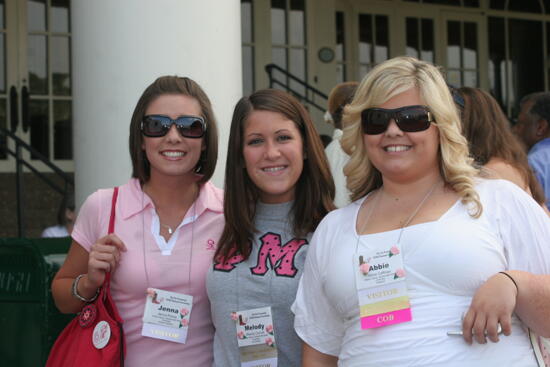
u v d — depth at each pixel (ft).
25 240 10.83
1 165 25.77
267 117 8.27
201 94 9.00
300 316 7.47
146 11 12.30
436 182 7.04
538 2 33.78
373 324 6.62
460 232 6.54
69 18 27.35
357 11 30.78
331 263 7.09
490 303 6.19
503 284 6.23
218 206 9.05
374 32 31.14
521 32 33.68
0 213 24.23
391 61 7.11
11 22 26.50
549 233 6.60
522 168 10.12
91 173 12.64
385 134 6.90
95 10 12.44
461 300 6.47
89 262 8.31
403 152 6.90
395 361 6.49
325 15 30.12
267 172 8.29
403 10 31.55
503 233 6.60
